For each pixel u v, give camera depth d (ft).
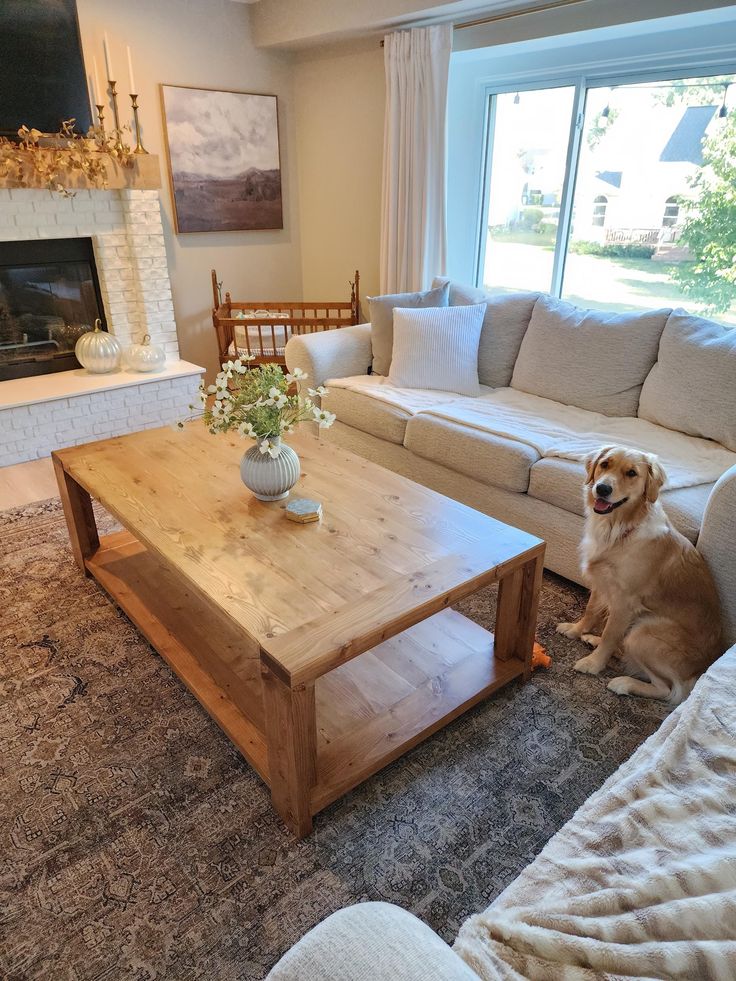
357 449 10.42
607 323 9.16
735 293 10.09
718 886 2.83
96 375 12.53
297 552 5.51
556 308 9.84
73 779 5.25
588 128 11.18
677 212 10.45
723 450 7.74
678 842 3.14
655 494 5.76
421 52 11.55
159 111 13.05
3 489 10.42
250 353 13.41
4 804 5.04
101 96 12.23
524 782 5.23
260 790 5.16
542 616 7.39
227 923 4.19
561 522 7.67
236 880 4.46
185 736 5.69
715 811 3.29
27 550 8.66
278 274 16.05
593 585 6.45
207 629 6.70
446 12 10.94
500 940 2.68
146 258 12.60
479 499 8.61
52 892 4.38
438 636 6.64
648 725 5.79
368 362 11.39
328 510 6.24
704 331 8.21
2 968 3.95
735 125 9.51
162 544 5.62
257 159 14.64
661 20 9.14
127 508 6.25
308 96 14.56
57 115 11.18
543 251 12.43
